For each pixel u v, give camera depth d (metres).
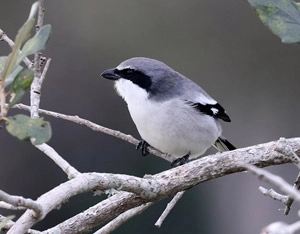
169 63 16.80
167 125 8.39
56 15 16.20
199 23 16.78
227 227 14.86
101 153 14.68
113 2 16.42
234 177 15.07
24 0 16.28
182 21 16.77
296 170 14.80
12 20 16.30
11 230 4.21
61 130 14.91
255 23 16.81
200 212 14.34
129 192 5.28
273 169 14.88
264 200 14.99
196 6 16.69
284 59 16.88
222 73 16.94
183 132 8.43
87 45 16.17
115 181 4.99
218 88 16.94
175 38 16.77
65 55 15.99
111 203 5.44
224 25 16.91
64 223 5.40
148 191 5.36
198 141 8.59
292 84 16.92
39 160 14.51
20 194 14.41
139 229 12.86
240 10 16.80
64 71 15.82
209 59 16.91
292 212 14.70
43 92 15.48
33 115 6.02
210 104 8.71
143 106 8.45
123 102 15.59
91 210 5.45
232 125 16.91
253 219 14.96
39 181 14.48
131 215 5.71
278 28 4.57
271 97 16.95
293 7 4.60
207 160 5.61
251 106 16.98
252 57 16.97
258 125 16.94
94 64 16.03
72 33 16.20
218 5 16.83
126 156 14.64
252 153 5.56
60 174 14.53
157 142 8.59
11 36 16.30
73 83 15.75
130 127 15.50
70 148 14.81
